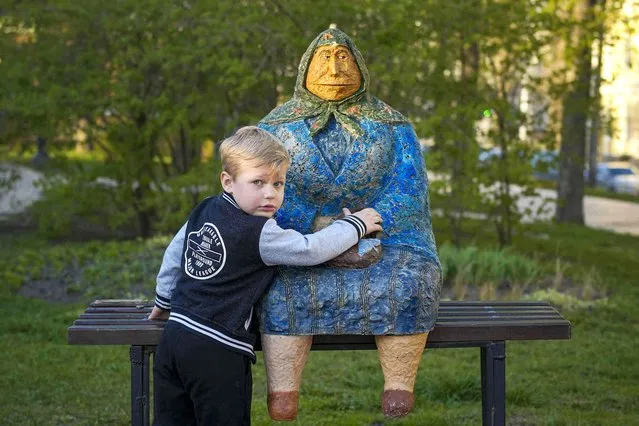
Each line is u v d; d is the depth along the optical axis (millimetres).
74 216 14984
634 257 13219
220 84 11297
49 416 5770
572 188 16938
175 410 3822
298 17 10734
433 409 6043
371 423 5672
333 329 3908
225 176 3840
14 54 12141
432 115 10922
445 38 11266
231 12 10836
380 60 10531
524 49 11469
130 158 12211
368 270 3939
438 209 13227
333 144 4172
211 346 3645
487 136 11750
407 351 3932
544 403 6184
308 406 6023
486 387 4227
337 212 4191
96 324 4078
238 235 3699
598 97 12594
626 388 6523
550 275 10734
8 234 13703
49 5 11906
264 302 3934
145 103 11680
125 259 10531
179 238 3934
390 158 4172
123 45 11828
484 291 9406
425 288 3939
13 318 8367
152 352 4070
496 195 11844
